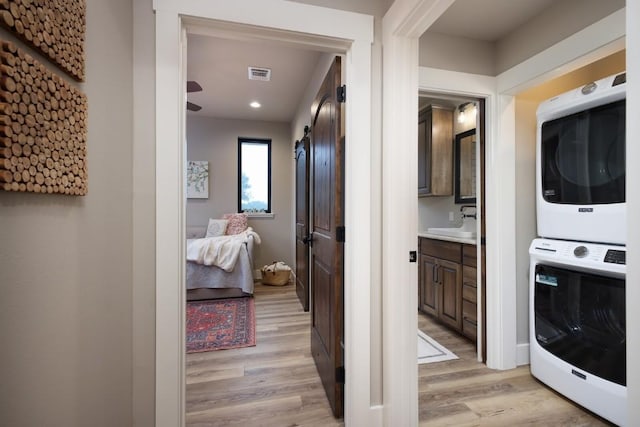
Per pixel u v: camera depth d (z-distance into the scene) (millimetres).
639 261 565
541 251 1985
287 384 1981
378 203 1536
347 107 1548
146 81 1248
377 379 1541
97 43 985
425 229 3869
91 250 958
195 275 3797
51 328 780
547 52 1830
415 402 1480
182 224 1301
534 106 2281
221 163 5012
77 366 888
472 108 3213
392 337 1464
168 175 1262
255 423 1612
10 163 631
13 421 656
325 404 1777
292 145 5145
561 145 1914
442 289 2898
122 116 1149
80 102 878
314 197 2268
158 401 1260
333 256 1700
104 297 1036
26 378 694
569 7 1714
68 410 845
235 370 2154
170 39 1257
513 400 1837
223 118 5004
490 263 2215
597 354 1663
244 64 3068
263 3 1349
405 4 1312
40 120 717
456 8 1836
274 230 5199
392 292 1463
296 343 2604
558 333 1891
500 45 2158
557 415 1707
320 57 2883
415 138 1477
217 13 1298
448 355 2398
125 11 1167
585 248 1733
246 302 3746
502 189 2178
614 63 2117
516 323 2244
